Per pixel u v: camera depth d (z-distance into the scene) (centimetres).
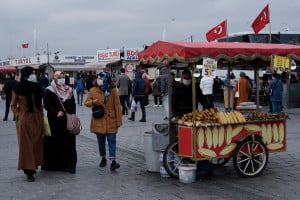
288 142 1110
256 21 1656
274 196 646
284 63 762
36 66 6016
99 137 846
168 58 734
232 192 669
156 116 1797
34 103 766
